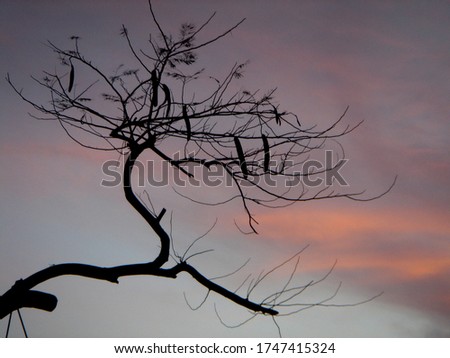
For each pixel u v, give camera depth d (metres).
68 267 5.79
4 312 5.52
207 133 6.11
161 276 6.06
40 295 5.66
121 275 5.94
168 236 6.09
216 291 6.23
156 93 5.96
